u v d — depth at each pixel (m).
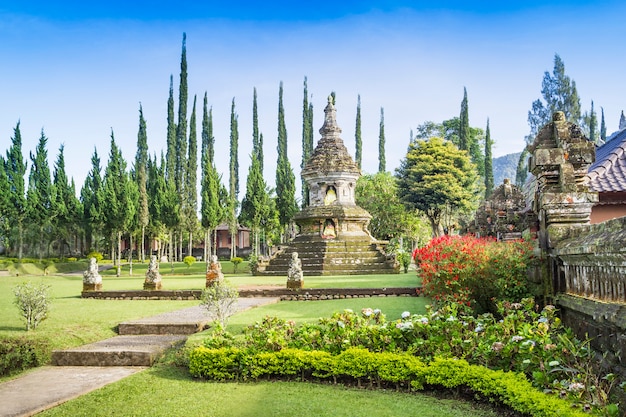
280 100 70.56
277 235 58.88
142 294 20.89
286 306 17.30
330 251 34.03
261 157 71.75
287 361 9.55
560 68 53.44
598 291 8.11
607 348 7.74
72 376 10.59
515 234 21.64
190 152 66.50
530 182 20.80
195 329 13.81
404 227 54.41
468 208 53.28
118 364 11.45
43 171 48.38
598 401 6.36
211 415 7.89
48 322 14.60
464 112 61.94
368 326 9.80
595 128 65.12
